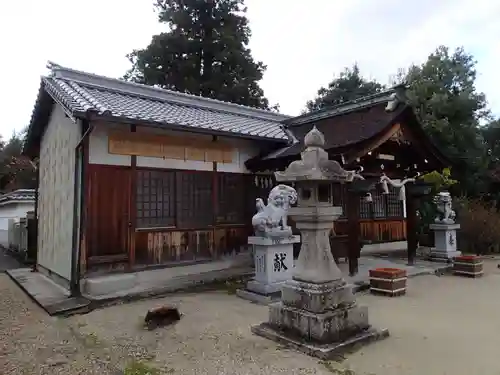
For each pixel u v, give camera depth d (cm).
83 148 750
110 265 780
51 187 970
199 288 823
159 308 571
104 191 780
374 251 1298
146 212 843
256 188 1042
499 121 1953
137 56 2370
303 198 520
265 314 618
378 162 1015
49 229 972
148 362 430
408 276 934
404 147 1002
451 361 419
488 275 973
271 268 726
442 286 837
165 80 2327
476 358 427
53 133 978
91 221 759
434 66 1852
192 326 557
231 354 445
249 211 1020
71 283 735
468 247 1373
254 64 2466
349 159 802
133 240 812
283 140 1016
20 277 978
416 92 1767
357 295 753
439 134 1642
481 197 1650
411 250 1059
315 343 450
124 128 816
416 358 427
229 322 575
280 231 737
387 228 1327
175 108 1054
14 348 484
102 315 625
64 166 862
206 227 933
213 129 863
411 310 638
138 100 1012
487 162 1759
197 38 2358
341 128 967
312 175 481
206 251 928
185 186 906
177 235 881
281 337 478
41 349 478
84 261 741
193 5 2333
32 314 648
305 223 505
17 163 2923
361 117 984
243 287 823
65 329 561
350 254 898
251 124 1106
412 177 1102
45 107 997
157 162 860
